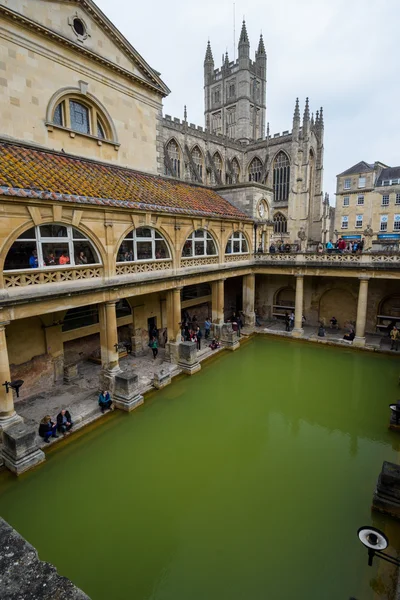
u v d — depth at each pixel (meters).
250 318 30.03
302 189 58.78
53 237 14.12
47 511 11.33
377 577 8.98
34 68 17.09
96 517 11.09
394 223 55.00
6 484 12.12
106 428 15.60
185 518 11.02
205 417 17.14
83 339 21.17
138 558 9.69
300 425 16.47
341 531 10.44
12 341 16.64
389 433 15.73
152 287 19.11
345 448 14.62
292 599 8.52
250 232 28.42
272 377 21.70
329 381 21.08
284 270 27.95
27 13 16.48
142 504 11.62
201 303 30.20
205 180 54.16
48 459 13.34
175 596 8.63
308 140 58.19
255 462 13.73
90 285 15.66
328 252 27.92
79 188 15.54
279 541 10.12
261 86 76.81
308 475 12.95
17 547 3.63
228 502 11.64
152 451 14.45
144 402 17.80
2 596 3.09
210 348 24.73
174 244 20.30
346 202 58.25
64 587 3.20
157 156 24.59
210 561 9.54
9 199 12.23
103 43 19.98
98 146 20.50
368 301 28.36
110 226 16.14
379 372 22.02
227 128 77.19
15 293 12.91
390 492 10.84
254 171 63.69
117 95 21.20
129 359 22.52
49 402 16.84
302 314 29.38
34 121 17.33
